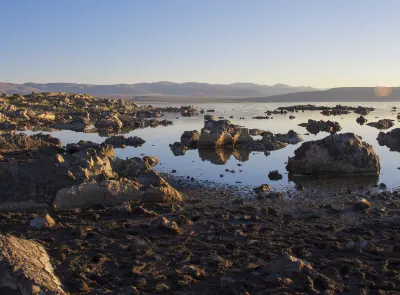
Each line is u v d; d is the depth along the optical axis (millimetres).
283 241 14625
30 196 18656
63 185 19562
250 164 32531
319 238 14906
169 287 11125
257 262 12711
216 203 20516
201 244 14398
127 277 11766
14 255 11336
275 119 87312
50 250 13578
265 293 10562
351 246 13781
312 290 10633
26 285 10016
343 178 27266
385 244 14422
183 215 17859
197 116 101812
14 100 105062
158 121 78812
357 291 10836
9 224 16078
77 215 17641
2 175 19359
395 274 11875
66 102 113438
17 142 32375
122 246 14086
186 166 31531
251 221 17219
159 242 14594
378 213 18250
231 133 44312
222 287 11047
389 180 26531
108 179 21906
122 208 18031
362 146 28438
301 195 22312
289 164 29312
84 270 12023
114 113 92625
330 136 29312
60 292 10203
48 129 65750
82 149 25953
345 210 18969
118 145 44219
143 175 22859
